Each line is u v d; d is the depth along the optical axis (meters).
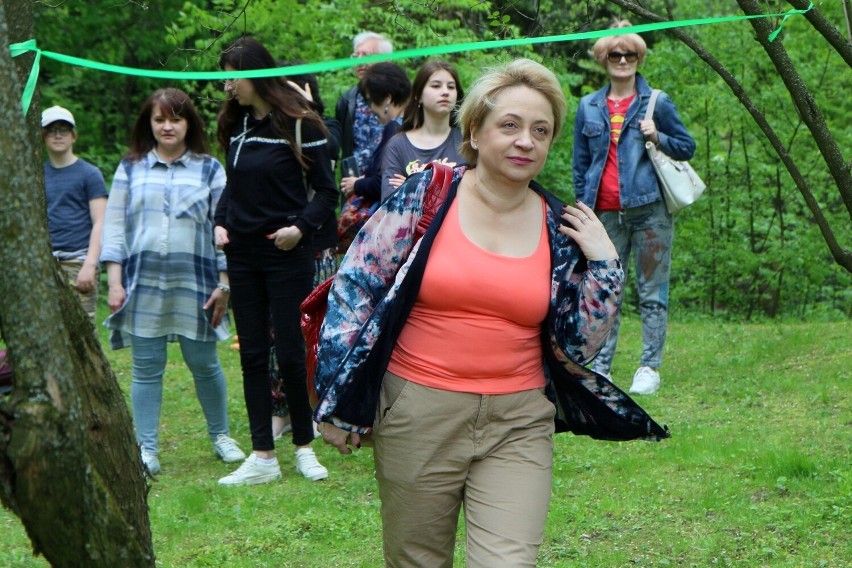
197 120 6.94
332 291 3.62
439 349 3.52
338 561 5.32
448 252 3.51
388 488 3.61
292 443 7.64
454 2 11.30
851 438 6.84
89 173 8.39
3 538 5.69
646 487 6.12
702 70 13.13
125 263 6.96
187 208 6.86
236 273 6.48
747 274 13.87
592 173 8.47
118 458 2.99
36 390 2.62
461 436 3.54
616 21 8.38
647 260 8.52
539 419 3.61
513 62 3.59
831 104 13.49
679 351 10.20
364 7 13.01
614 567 5.07
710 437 7.03
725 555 5.14
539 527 3.47
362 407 3.52
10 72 2.58
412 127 6.73
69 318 2.92
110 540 2.75
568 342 3.64
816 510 5.57
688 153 8.37
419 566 3.68
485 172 3.54
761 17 4.08
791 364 9.09
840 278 13.96
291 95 6.32
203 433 7.97
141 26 16.41
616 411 3.75
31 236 2.60
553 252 3.61
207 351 7.06
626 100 8.43
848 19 4.33
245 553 5.44
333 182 6.45
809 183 13.65
